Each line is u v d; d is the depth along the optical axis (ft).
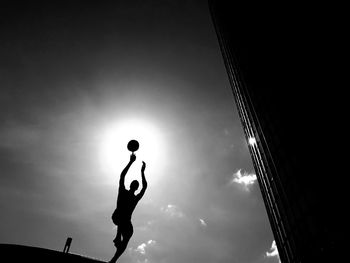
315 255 55.67
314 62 64.18
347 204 48.67
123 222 22.27
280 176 74.54
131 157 25.70
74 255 34.73
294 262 69.36
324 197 53.83
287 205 70.64
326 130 56.54
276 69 81.66
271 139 81.00
